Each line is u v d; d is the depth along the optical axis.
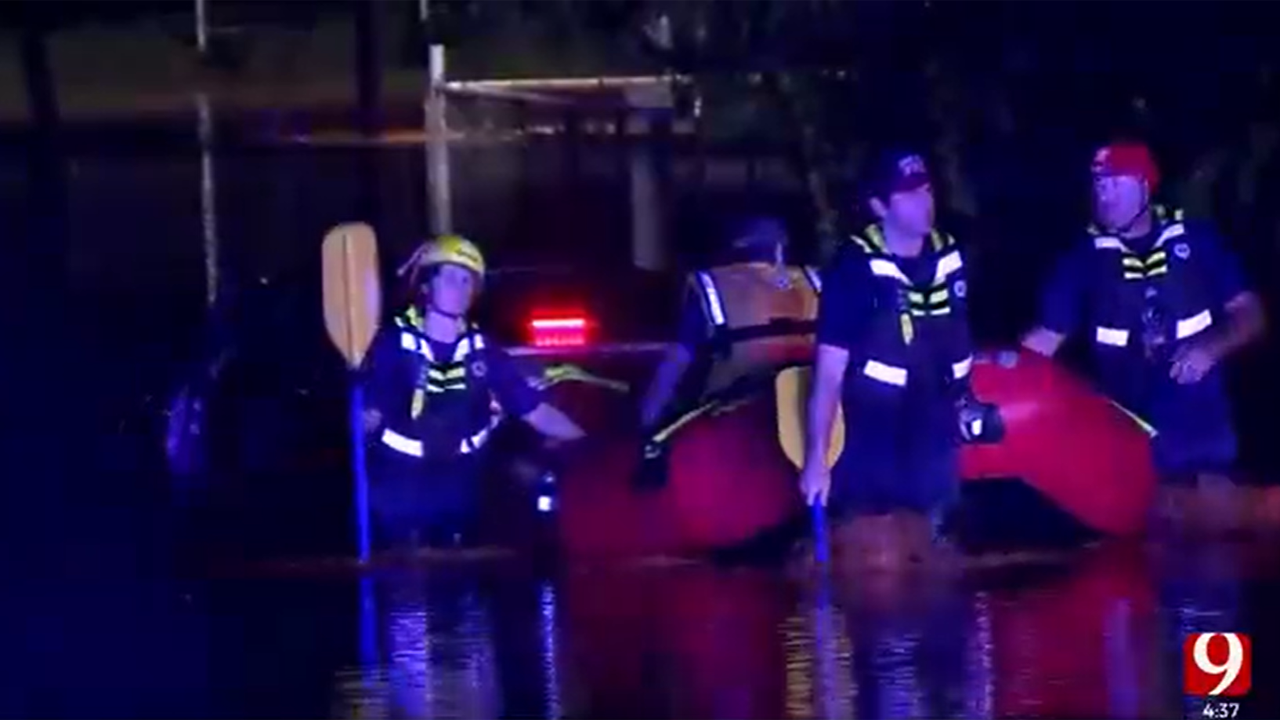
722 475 37.34
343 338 38.25
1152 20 59.62
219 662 30.33
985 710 26.30
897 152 35.94
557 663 29.64
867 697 27.09
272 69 117.75
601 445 38.88
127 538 40.62
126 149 104.00
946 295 36.12
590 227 62.50
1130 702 26.48
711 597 34.28
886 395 36.28
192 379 44.53
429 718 26.78
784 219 57.00
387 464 38.41
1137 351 38.34
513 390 38.62
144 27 119.19
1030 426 37.25
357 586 36.12
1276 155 56.62
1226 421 38.69
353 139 97.69
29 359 59.88
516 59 93.38
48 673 29.91
